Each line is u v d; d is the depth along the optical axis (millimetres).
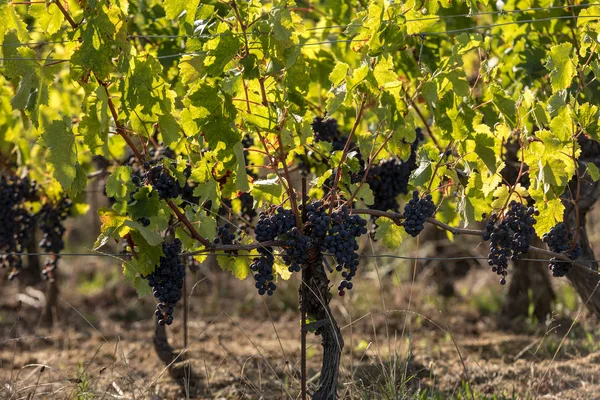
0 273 12516
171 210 4746
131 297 11797
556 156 5008
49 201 6977
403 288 11484
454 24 6508
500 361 7789
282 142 4691
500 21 6426
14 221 6789
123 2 4547
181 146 5508
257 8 4641
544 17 6270
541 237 5207
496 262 5066
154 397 6027
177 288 4688
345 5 6613
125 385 6316
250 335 9320
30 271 11961
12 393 5895
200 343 8734
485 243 12398
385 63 4508
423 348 8344
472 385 6875
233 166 4695
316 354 8047
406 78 6426
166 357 7352
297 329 9680
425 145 5301
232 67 4664
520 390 6613
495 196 5234
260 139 4738
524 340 8617
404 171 5969
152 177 4543
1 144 7199
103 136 4633
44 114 8094
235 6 4508
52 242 7074
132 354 8352
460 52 4773
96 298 11703
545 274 9602
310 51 6742
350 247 4602
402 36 4699
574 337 8477
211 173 4848
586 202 6238
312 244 4605
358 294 10516
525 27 6309
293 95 4754
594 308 6320
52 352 8586
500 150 5680
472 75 7574
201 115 4641
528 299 9727
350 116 6480
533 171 5066
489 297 10688
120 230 4617
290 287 11367
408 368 7027
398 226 5188
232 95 4723
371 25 4625
